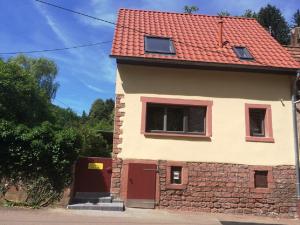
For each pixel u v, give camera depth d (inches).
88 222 411.5
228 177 547.2
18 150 498.3
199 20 742.5
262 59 594.2
